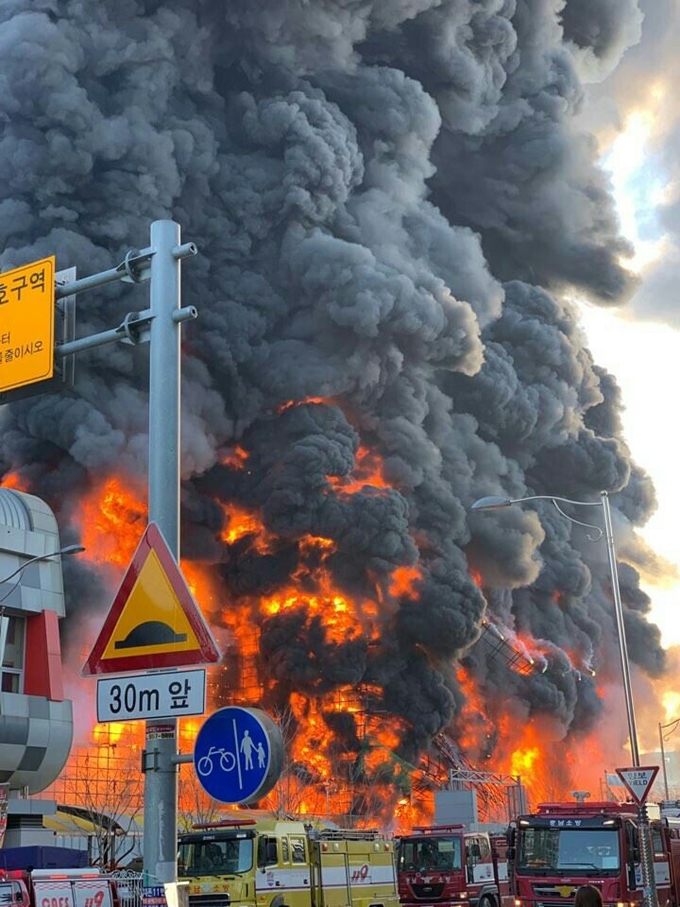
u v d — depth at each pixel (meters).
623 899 27.42
